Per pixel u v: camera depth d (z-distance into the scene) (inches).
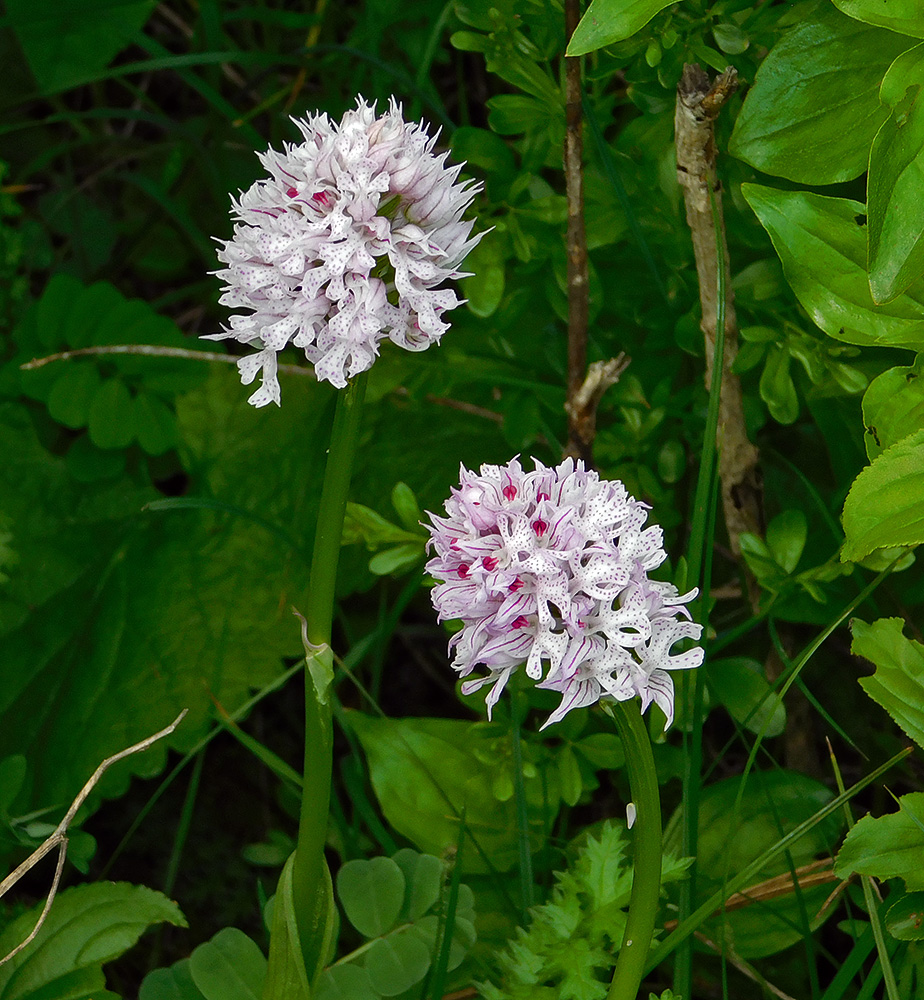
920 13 14.4
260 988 15.8
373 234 14.2
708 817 17.5
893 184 14.2
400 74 19.6
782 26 16.7
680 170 16.6
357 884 16.2
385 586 20.6
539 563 13.4
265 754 17.5
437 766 18.0
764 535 18.5
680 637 13.9
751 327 17.3
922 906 15.3
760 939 17.0
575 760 17.4
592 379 17.4
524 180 17.8
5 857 19.0
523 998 15.3
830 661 19.4
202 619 20.6
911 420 15.4
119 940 16.0
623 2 14.7
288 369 19.1
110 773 19.8
